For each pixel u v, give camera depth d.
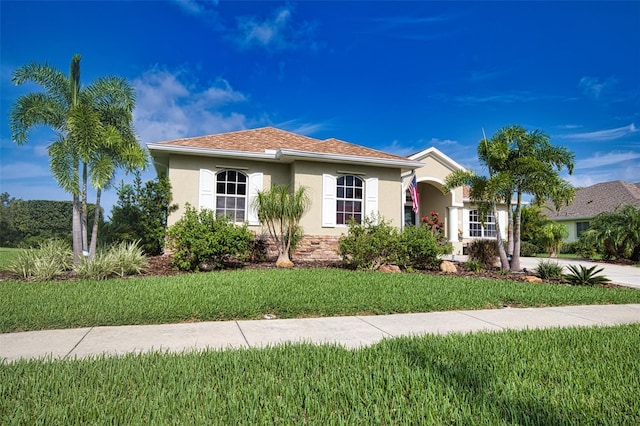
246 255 11.29
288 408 2.76
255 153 13.45
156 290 7.28
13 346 4.42
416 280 9.23
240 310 6.02
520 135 12.23
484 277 10.95
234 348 4.35
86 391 3.02
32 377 3.30
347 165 14.55
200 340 4.76
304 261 13.27
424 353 4.09
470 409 2.77
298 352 4.09
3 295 6.79
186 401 2.86
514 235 12.66
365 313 6.41
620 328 5.43
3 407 2.74
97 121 10.81
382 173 15.09
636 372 3.60
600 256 21.19
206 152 13.02
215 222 10.90
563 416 2.69
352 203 14.70
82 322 5.38
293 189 13.89
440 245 12.84
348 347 4.50
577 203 30.31
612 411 2.78
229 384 3.17
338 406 2.83
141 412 2.65
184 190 13.27
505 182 11.66
